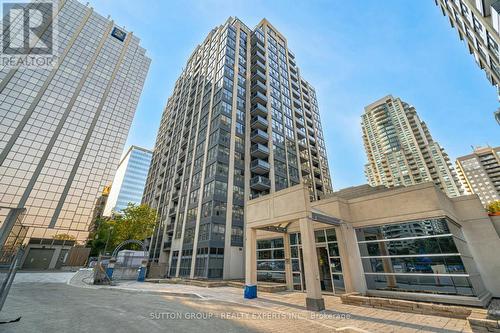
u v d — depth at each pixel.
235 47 44.03
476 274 10.54
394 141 94.19
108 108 61.84
